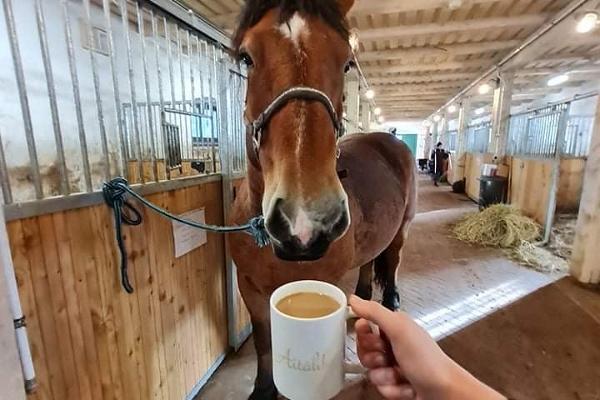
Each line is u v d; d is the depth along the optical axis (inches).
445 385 16.5
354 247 48.0
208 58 56.0
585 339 68.4
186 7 51.1
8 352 25.0
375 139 77.6
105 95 99.3
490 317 77.2
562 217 169.0
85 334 34.5
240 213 42.8
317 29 28.6
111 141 96.3
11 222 26.9
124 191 36.7
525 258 115.9
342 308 17.1
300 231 24.3
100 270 35.9
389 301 80.2
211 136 59.0
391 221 60.4
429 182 390.3
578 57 223.9
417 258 119.3
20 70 27.4
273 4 30.8
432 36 186.7
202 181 54.7
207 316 58.7
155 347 45.7
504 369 59.7
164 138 47.4
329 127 27.0
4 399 25.0
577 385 56.0
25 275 28.3
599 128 90.3
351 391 52.9
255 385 52.3
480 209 189.0
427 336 18.1
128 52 39.3
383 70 248.7
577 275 98.2
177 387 51.1
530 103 465.1
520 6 148.7
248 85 31.5
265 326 48.8
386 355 19.5
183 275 51.2
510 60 210.5
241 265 43.6
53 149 85.9
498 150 219.0
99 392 36.6
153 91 98.2
